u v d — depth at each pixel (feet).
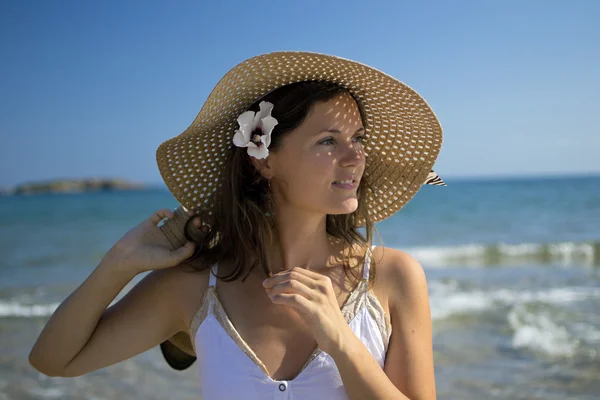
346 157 5.86
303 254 6.42
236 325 6.00
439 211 122.11
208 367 5.82
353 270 6.22
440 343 23.89
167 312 6.54
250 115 5.98
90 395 18.97
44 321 29.84
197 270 6.42
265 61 5.84
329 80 6.22
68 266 52.75
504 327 26.08
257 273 6.34
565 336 24.18
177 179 7.07
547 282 39.52
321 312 5.28
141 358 22.53
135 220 105.19
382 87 6.31
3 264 53.98
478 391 18.72
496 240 70.95
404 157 7.17
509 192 206.59
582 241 63.16
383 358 5.84
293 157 5.95
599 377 19.56
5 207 155.02
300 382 5.51
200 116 6.11
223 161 7.16
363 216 6.75
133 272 6.18
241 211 6.44
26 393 19.10
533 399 17.98
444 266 49.98
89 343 6.37
